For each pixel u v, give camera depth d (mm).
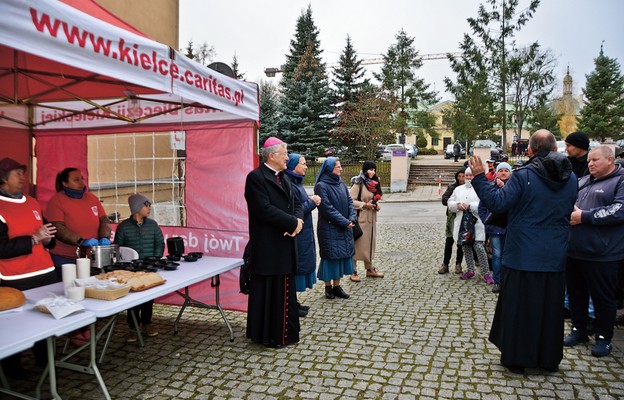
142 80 2945
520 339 3383
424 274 6805
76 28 2420
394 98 32062
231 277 5012
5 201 3367
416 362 3680
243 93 4344
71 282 3150
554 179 3275
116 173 5570
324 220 5441
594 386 3227
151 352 3961
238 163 4906
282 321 4004
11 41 2051
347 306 5254
